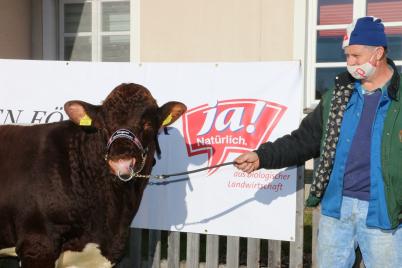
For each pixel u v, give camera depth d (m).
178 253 4.49
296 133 3.43
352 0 6.80
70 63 4.61
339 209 3.15
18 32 7.50
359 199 3.08
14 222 3.51
